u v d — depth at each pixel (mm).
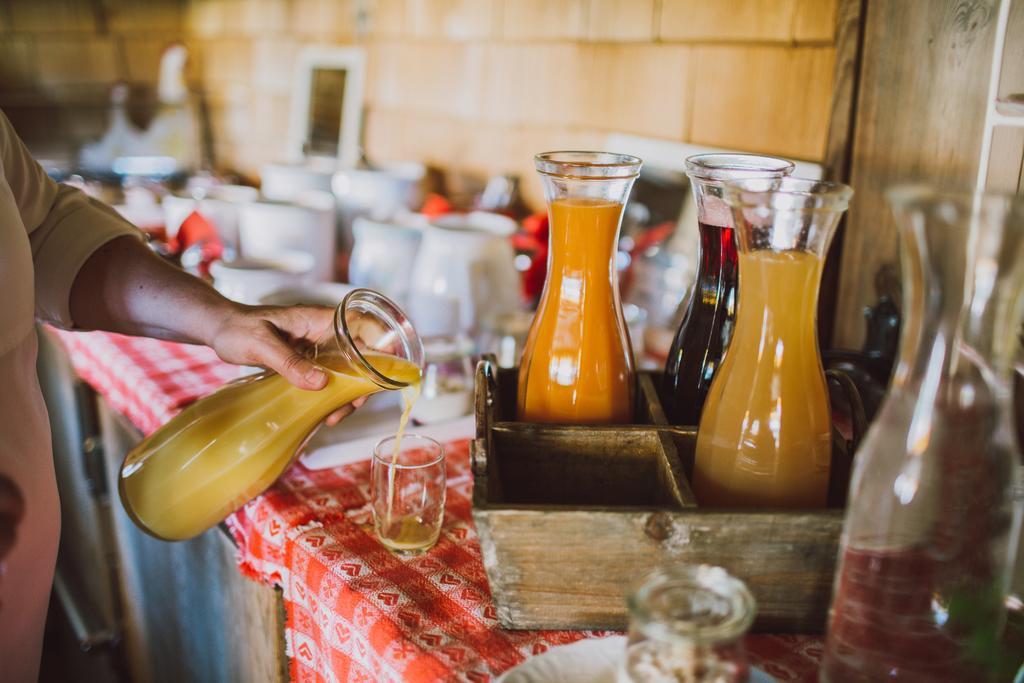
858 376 976
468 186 1995
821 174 1166
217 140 3018
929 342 526
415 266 1440
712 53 1350
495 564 669
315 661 839
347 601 753
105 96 3023
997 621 560
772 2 1238
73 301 1003
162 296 978
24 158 993
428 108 2090
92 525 1633
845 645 568
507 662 664
